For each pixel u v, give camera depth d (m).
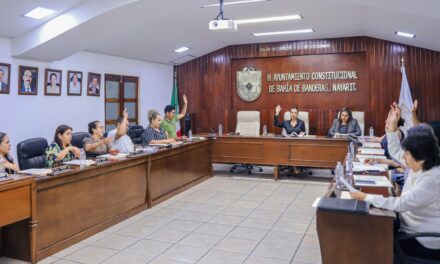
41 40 5.26
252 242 3.55
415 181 2.10
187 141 5.82
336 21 6.55
